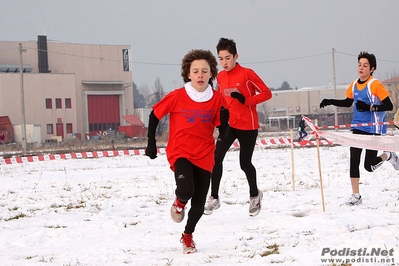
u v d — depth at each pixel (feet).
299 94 601.21
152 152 39.34
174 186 87.35
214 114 39.83
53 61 485.97
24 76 445.37
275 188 77.10
